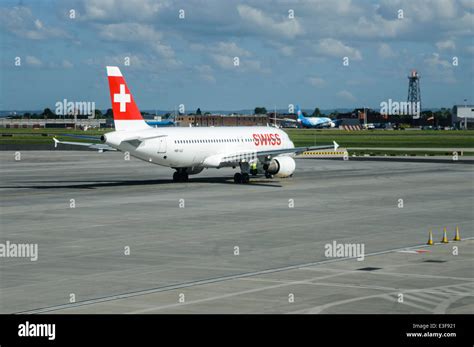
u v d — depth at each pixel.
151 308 37.91
